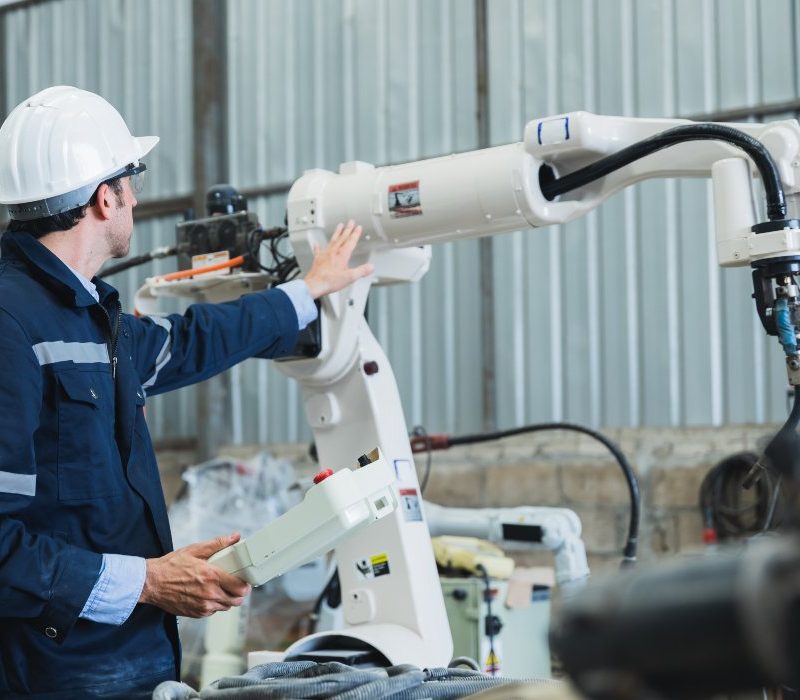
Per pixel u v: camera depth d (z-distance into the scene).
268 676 1.47
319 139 5.38
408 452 2.20
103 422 1.62
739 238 1.76
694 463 4.17
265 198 5.53
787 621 0.48
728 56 4.29
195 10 5.65
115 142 1.76
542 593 3.10
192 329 1.87
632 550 2.44
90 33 6.09
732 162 1.79
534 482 4.51
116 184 1.74
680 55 4.38
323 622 2.86
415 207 2.01
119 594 1.52
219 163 5.64
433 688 1.33
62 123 1.70
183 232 2.36
